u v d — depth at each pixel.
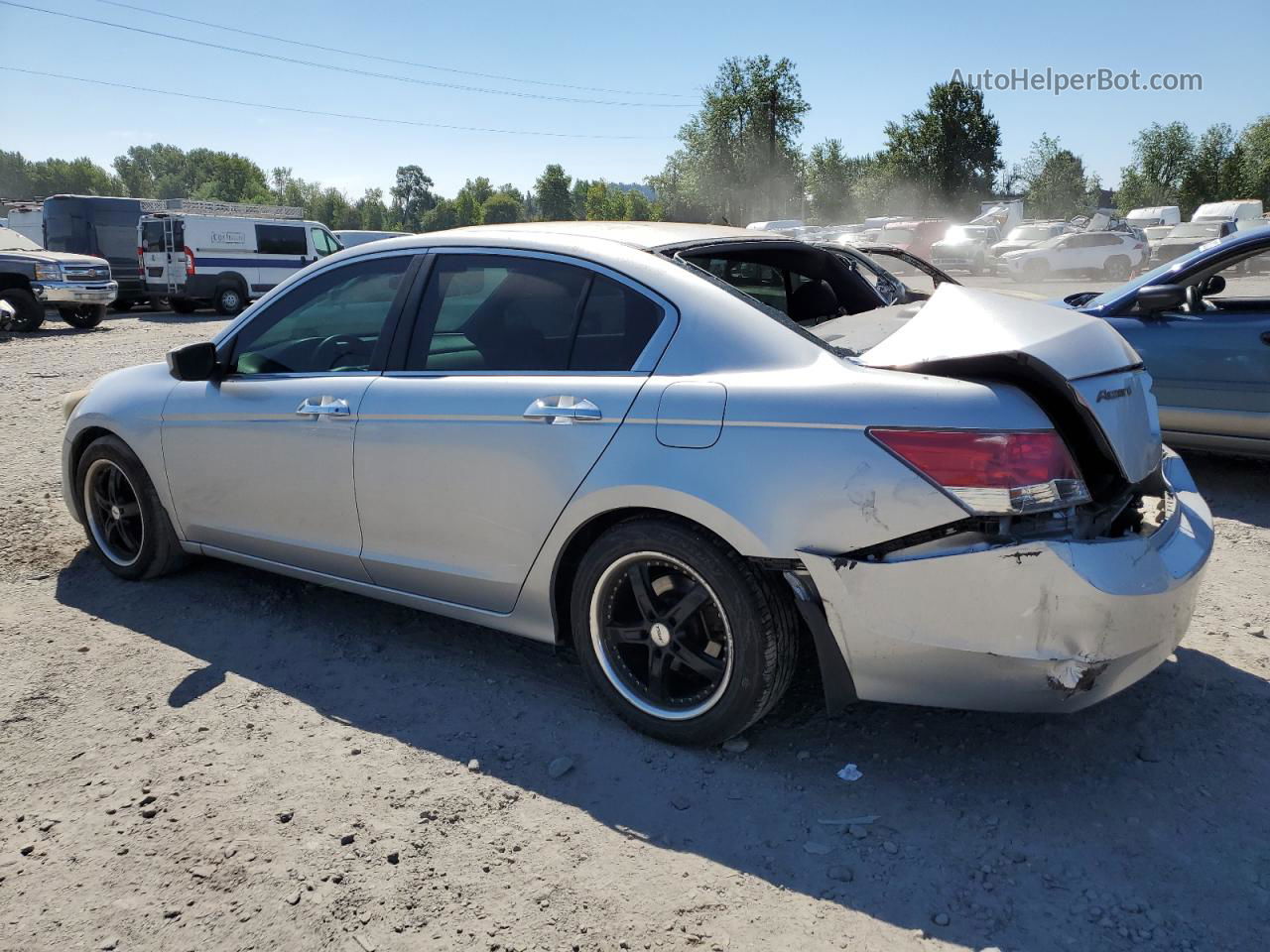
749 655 2.74
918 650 2.53
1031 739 3.01
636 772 2.86
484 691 3.36
